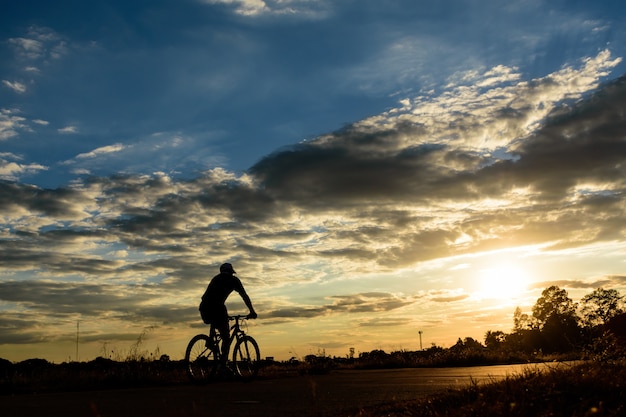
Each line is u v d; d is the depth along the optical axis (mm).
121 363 14367
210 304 12625
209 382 12523
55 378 12695
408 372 14750
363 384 10773
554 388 6656
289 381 12203
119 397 9359
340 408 7266
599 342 9836
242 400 8461
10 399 9625
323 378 12969
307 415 6789
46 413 7465
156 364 14219
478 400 6180
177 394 9617
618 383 7031
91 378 12578
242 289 12781
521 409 5770
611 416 5723
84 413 7398
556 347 23469
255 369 12984
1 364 14078
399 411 6691
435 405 6637
